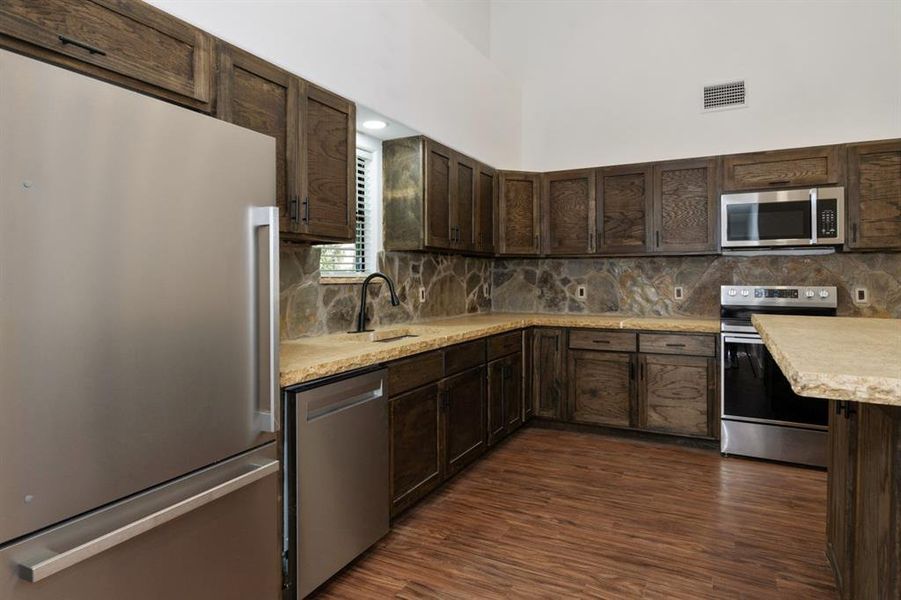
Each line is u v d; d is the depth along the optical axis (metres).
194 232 1.43
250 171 1.61
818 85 3.82
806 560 2.22
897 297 3.66
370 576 2.13
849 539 1.71
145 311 1.30
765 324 2.08
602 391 3.97
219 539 1.53
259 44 2.11
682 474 3.23
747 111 4.02
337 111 2.49
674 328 3.72
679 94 4.23
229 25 1.97
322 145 2.38
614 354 3.92
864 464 1.53
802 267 3.91
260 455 1.68
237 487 1.52
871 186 3.45
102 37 1.47
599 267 4.59
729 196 3.75
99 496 1.21
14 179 1.04
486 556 2.28
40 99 1.08
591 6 4.53
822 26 3.81
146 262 1.30
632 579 2.10
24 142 1.06
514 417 3.86
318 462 1.94
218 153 1.50
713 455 3.59
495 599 1.98
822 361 1.20
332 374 2.03
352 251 3.21
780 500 2.83
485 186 4.11
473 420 3.23
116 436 1.24
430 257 4.00
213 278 1.49
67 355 1.14
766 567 2.17
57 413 1.12
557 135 4.66
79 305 1.16
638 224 4.10
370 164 3.38
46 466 1.11
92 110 1.18
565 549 2.33
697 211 3.91
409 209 3.35
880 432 1.36
